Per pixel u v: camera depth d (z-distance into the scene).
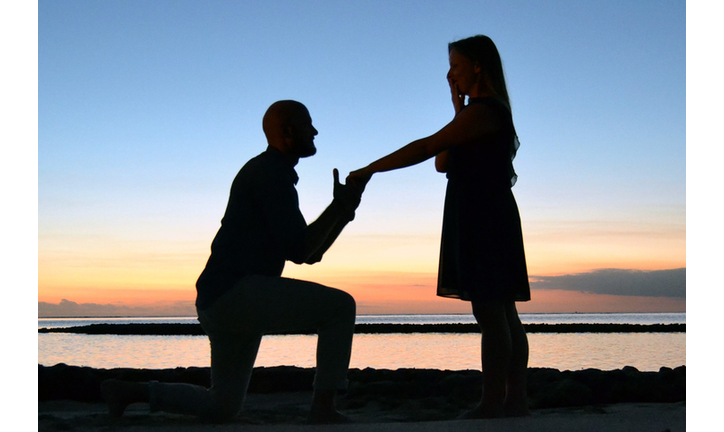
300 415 2.91
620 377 3.78
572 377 3.81
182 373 4.00
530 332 23.62
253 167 2.43
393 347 12.83
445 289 2.65
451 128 2.45
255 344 2.47
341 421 2.30
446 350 11.70
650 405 3.18
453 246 2.62
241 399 2.49
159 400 2.42
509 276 2.46
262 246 2.36
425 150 2.45
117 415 2.51
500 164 2.51
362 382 4.02
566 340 16.41
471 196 2.53
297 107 2.53
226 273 2.33
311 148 2.55
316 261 2.63
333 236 2.58
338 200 2.43
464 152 2.55
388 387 3.66
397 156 2.47
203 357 10.10
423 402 3.39
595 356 10.08
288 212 2.36
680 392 3.57
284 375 4.05
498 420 2.20
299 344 13.62
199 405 2.42
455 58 2.68
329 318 2.32
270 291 2.28
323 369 2.31
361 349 12.09
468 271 2.50
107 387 2.51
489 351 2.50
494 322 2.48
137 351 11.86
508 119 2.52
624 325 33.34
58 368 3.85
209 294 2.34
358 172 2.51
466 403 3.39
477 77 2.65
